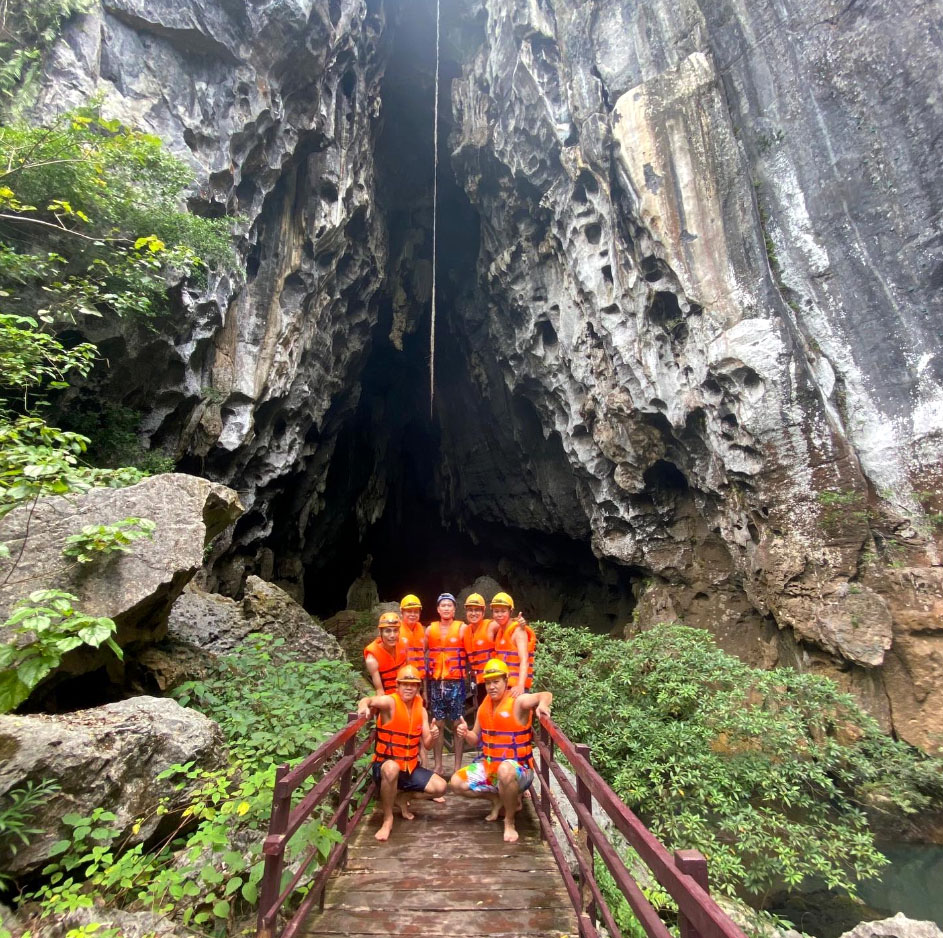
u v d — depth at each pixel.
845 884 4.85
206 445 11.17
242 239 10.99
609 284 12.00
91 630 2.65
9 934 2.06
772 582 9.06
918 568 7.79
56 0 7.90
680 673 6.55
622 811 1.94
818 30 9.38
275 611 7.21
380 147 17.09
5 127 5.66
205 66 10.38
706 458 10.97
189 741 3.13
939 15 8.34
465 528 20.94
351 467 18.88
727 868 4.81
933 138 8.25
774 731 5.70
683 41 10.89
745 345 9.40
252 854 2.80
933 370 8.05
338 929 2.66
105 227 6.98
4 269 5.54
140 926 2.27
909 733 7.26
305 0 10.77
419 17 15.52
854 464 8.49
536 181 13.62
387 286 17.58
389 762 3.62
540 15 12.80
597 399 12.70
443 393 20.38
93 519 3.96
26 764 2.37
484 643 4.42
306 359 13.66
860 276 8.74
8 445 3.37
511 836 3.57
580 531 16.11
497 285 15.96
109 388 8.59
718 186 10.02
